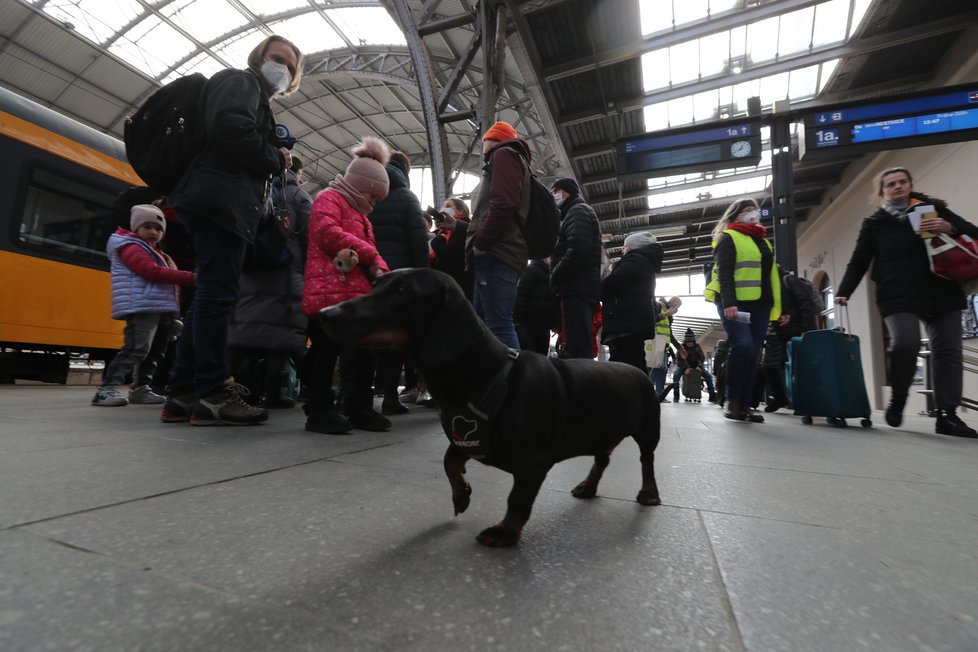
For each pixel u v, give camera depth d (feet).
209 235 9.27
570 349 12.57
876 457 9.25
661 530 4.60
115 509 4.47
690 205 52.19
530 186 10.85
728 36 31.27
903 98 22.61
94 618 2.62
